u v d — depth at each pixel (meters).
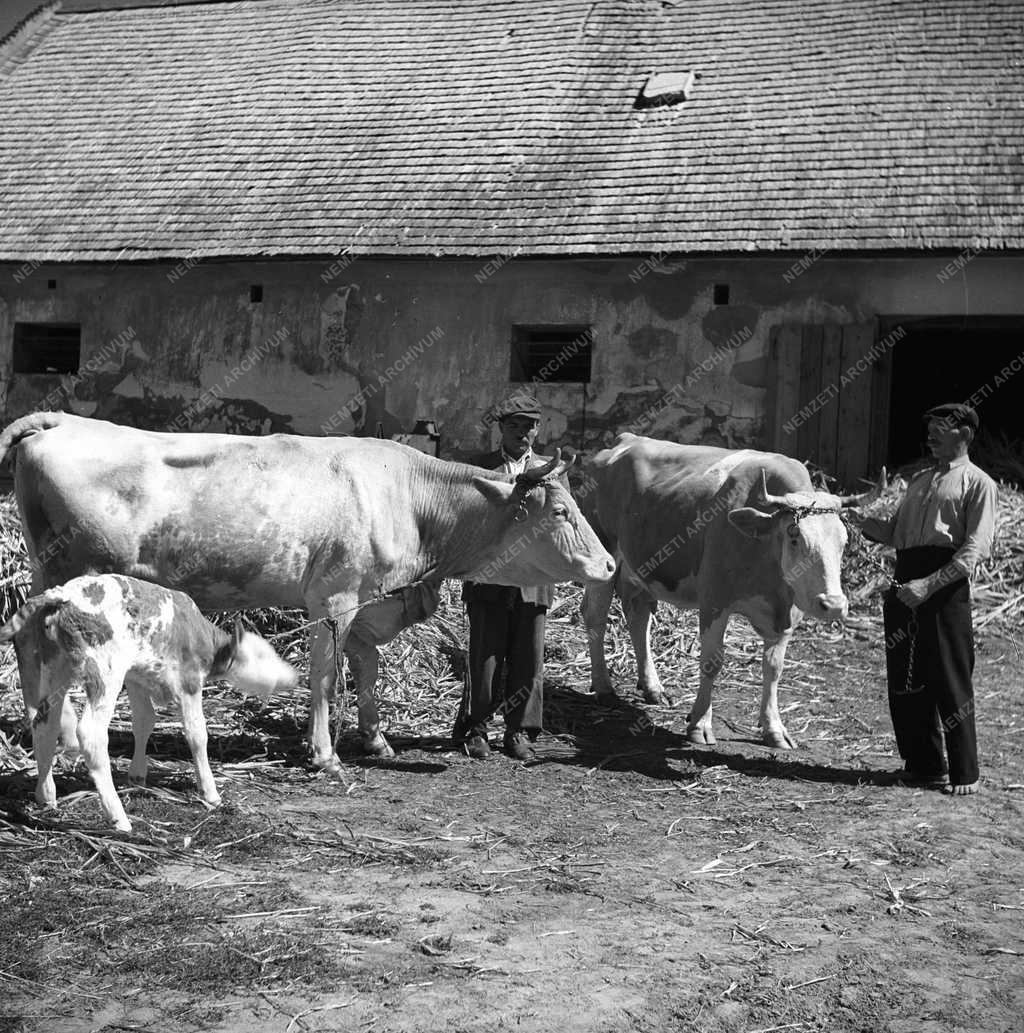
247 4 21.38
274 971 4.16
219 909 4.66
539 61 18.06
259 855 5.30
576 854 5.58
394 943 4.45
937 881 5.45
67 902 4.62
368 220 15.67
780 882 5.35
